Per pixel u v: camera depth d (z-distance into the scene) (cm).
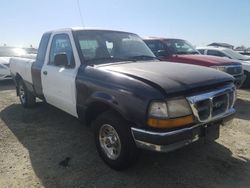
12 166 394
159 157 411
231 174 367
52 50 520
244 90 1002
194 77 354
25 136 506
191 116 325
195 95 330
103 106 385
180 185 342
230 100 381
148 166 387
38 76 557
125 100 334
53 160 411
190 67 406
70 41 461
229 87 379
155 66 399
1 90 958
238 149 443
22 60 657
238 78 786
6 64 1053
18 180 359
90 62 431
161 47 875
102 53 456
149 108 314
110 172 373
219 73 394
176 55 824
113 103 347
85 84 400
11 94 883
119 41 497
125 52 485
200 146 450
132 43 514
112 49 475
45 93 541
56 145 464
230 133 513
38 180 358
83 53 440
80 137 498
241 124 567
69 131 529
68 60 461
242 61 1074
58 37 502
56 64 456
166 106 311
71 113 466
